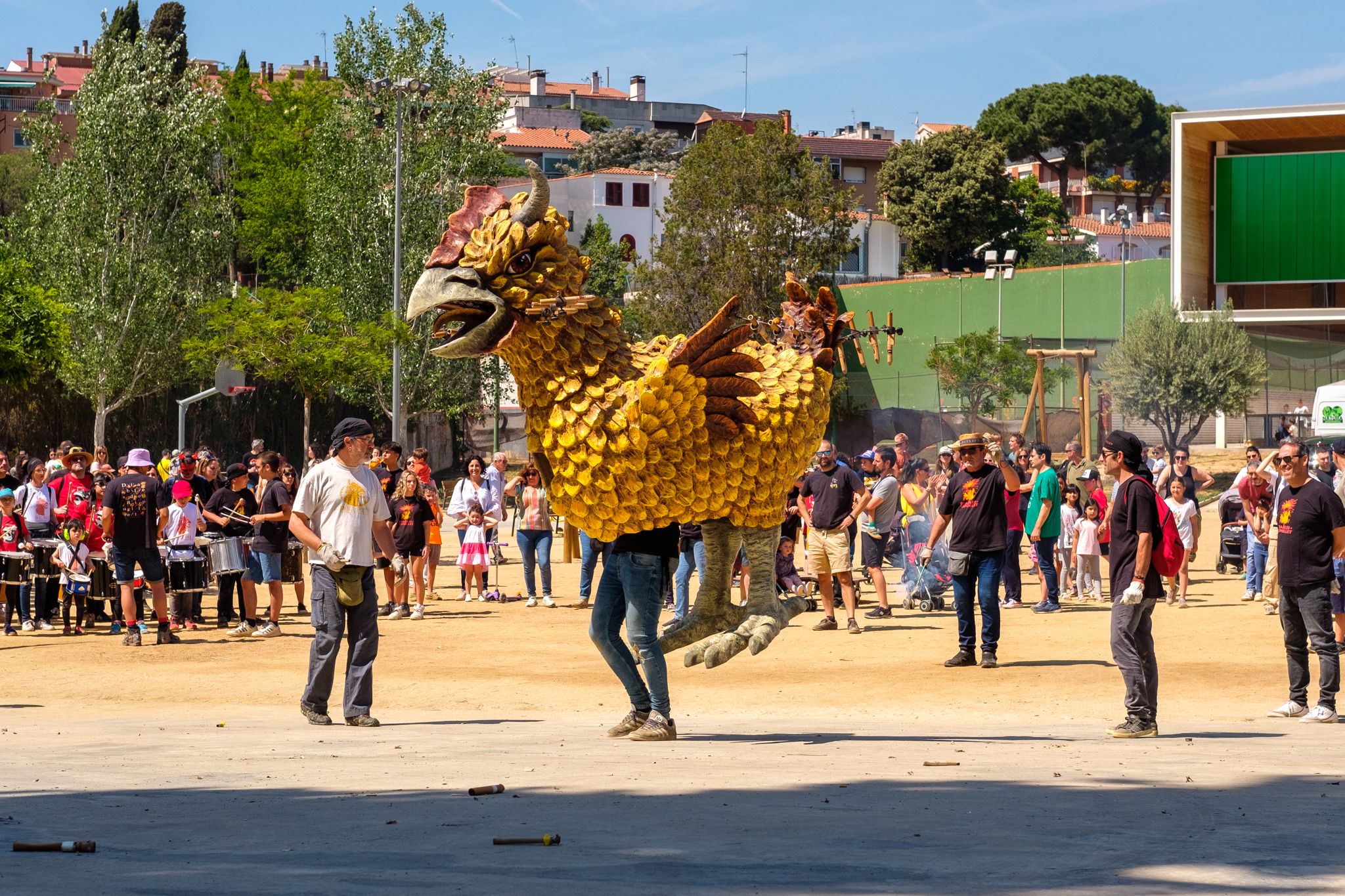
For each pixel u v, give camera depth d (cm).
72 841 446
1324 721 999
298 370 4422
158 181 4828
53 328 3903
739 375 926
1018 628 1623
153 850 435
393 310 4397
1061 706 1105
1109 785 604
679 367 885
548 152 9856
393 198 5012
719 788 591
